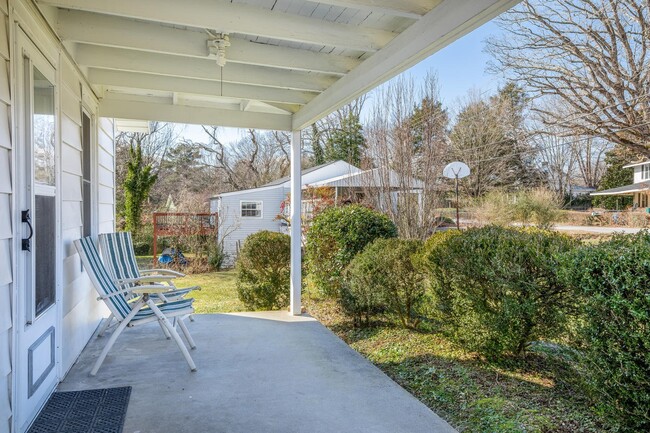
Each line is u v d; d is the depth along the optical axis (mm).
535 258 3006
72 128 3232
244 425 2318
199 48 3195
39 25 2434
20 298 2061
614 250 2260
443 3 2328
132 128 6543
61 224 2795
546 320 3033
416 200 10250
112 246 4066
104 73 3961
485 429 2492
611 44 10250
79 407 2484
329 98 3955
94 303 4023
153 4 2508
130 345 3680
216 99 4992
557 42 11008
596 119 10836
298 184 5004
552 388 2973
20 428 2078
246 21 2695
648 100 9820
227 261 12227
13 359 1979
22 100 2127
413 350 3980
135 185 12758
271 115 4961
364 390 2812
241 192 13000
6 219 1912
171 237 11586
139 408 2492
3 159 1893
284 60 3473
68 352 3041
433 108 12086
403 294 4504
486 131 14555
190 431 2242
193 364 3115
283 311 5113
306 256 6328
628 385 2141
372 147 11633
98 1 2412
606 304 2213
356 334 4773
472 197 13805
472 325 3406
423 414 2482
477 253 3303
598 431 2363
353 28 2977
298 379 2982
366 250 4938
